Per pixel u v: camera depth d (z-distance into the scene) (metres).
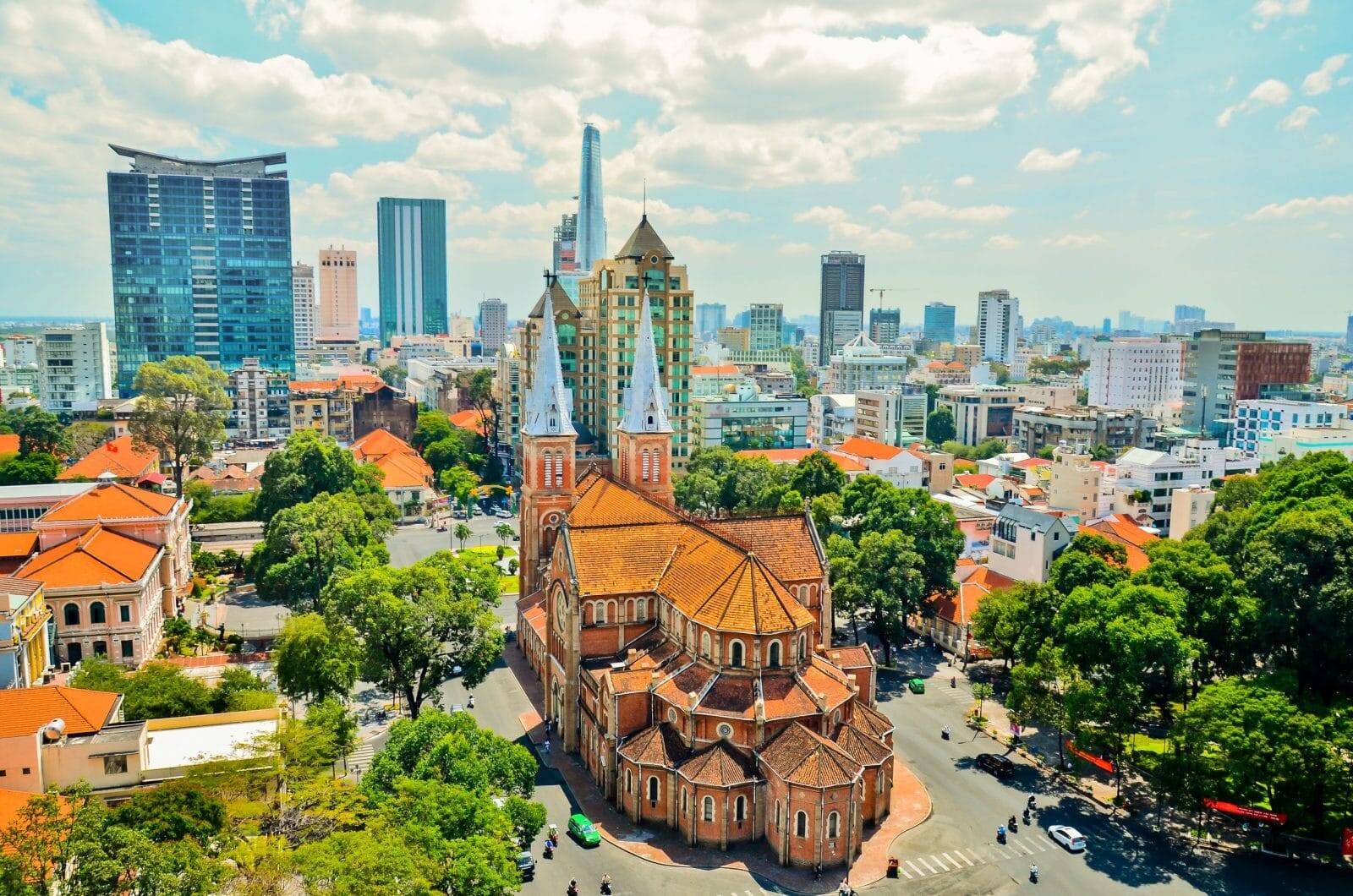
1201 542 126.81
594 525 116.12
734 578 93.50
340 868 56.91
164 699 93.44
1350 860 83.44
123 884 58.44
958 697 120.19
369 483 193.00
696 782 84.31
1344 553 98.19
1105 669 99.00
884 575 127.50
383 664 101.88
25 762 76.56
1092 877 80.88
